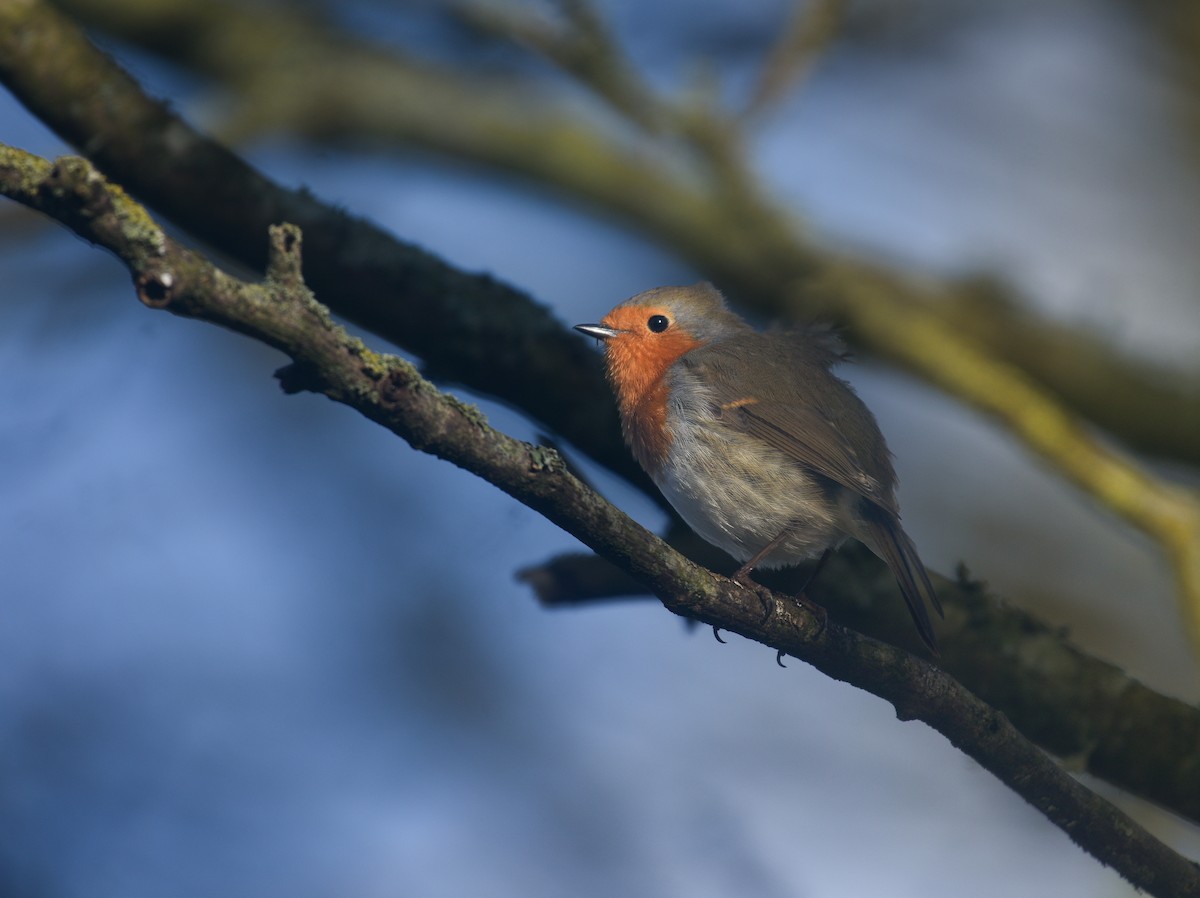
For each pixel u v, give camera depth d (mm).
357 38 15727
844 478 9383
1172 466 15383
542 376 10188
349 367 5477
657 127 13125
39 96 8844
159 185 9211
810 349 10805
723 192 13328
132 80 9125
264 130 14219
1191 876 7457
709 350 10359
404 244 10047
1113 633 14992
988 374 12477
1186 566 10586
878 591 9883
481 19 13445
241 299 5258
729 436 9742
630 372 10469
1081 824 7410
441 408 5668
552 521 6230
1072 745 9477
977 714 7340
